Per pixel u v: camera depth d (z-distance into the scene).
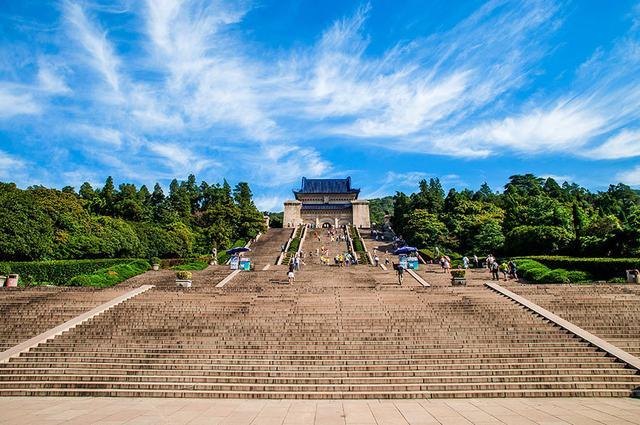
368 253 52.06
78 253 40.19
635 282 26.03
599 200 84.19
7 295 23.89
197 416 10.98
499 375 14.32
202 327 18.58
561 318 18.95
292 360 15.45
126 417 10.88
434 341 16.89
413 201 75.69
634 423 10.02
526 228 43.66
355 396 13.10
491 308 20.80
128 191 80.25
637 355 15.88
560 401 12.59
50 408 11.95
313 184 103.31
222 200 94.00
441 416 10.88
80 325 18.86
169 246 53.00
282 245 57.47
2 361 15.31
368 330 18.05
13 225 33.75
